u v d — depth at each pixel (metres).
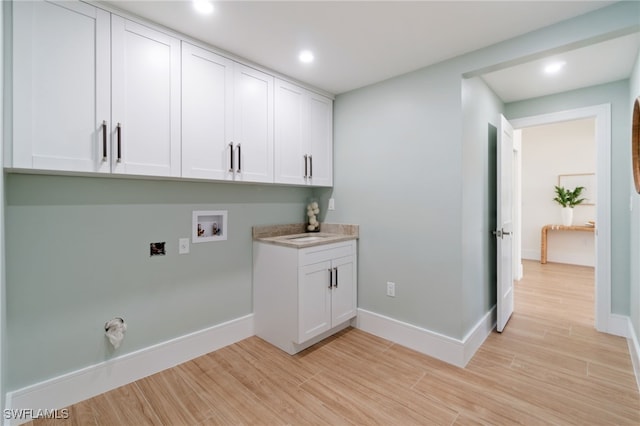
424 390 1.92
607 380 2.02
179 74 1.94
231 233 2.58
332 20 1.79
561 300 3.69
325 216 3.17
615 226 2.72
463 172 2.24
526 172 6.25
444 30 1.89
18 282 1.63
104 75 1.65
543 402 1.80
